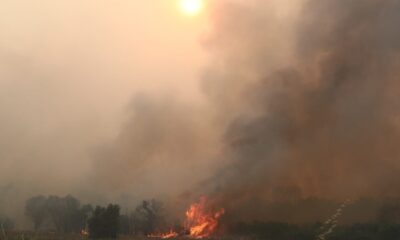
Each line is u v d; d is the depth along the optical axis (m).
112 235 50.94
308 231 47.88
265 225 55.88
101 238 49.72
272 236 53.03
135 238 52.09
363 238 39.50
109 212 51.28
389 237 41.91
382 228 42.38
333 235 31.41
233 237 54.47
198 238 54.03
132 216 63.72
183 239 52.75
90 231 50.84
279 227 53.75
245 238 53.84
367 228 41.78
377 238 41.16
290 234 50.38
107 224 50.84
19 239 26.83
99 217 51.06
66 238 46.53
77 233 54.41
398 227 42.66
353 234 39.31
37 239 39.25
